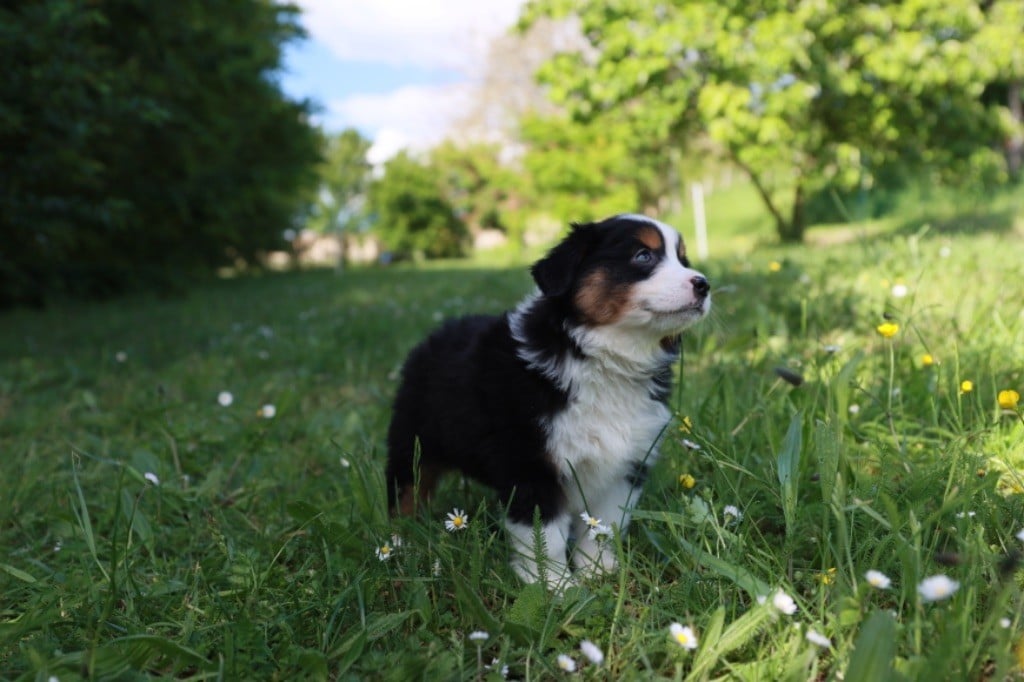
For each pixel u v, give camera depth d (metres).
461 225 11.65
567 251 0.77
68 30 2.30
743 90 3.17
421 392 0.84
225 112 4.54
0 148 2.40
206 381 1.57
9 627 0.59
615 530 0.64
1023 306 1.26
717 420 0.89
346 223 11.70
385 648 0.60
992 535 0.65
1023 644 0.50
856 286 1.60
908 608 0.55
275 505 0.84
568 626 0.61
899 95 3.47
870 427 0.88
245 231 6.23
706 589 0.62
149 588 0.67
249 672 0.56
